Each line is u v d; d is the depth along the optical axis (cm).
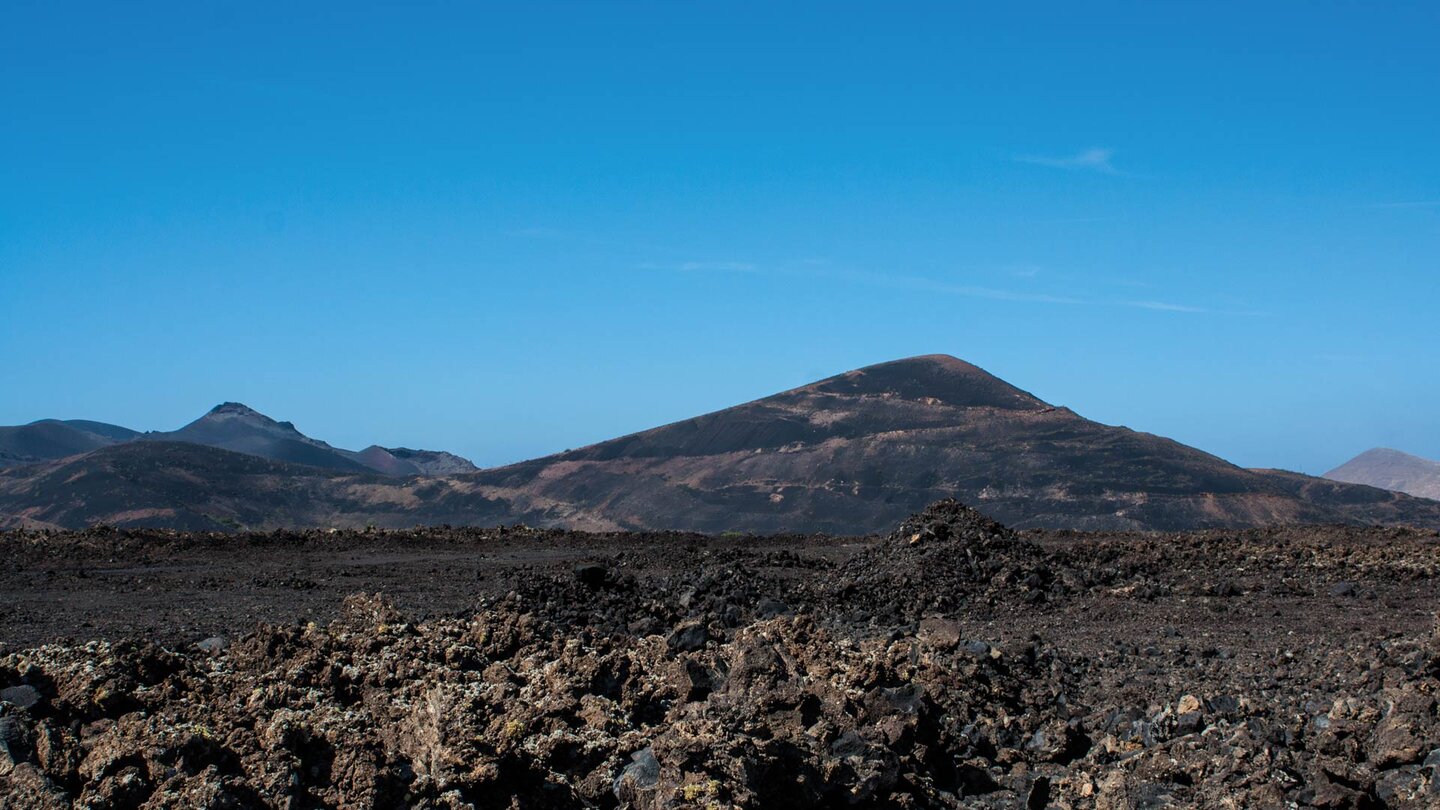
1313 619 1912
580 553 3102
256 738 841
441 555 3102
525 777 879
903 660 1311
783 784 910
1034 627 1889
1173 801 981
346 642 1148
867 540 3603
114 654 967
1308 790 950
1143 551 2714
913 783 1008
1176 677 1448
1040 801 1036
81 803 741
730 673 1105
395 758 874
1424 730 1030
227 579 2445
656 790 861
